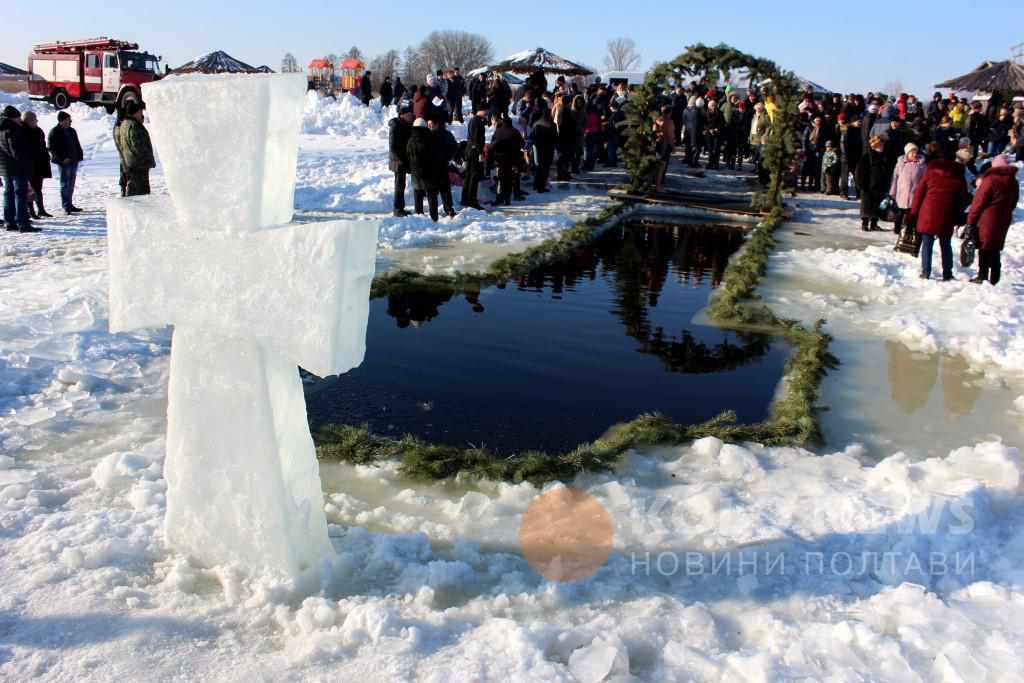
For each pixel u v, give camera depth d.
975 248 9.97
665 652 3.05
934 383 6.66
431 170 13.35
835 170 19.56
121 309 3.33
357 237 2.98
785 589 3.54
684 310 8.98
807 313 8.80
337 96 31.53
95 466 4.61
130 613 3.20
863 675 2.89
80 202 14.73
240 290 3.10
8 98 31.62
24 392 5.66
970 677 2.88
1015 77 36.16
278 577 3.40
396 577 3.57
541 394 6.29
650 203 17.31
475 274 10.09
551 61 34.91
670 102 23.36
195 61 29.52
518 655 2.96
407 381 6.47
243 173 3.02
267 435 3.27
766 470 4.83
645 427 5.31
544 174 18.22
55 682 2.80
